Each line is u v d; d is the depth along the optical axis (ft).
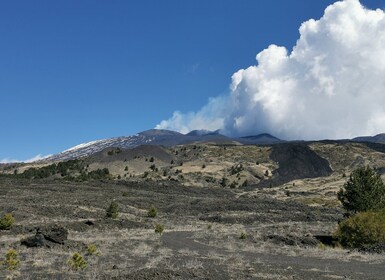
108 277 59.26
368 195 173.99
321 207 334.65
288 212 293.02
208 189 488.02
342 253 108.99
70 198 280.51
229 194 464.65
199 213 289.12
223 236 151.12
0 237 124.06
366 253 108.68
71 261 71.26
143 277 55.83
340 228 135.23
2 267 68.85
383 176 477.77
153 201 329.72
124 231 160.25
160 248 109.60
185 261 81.56
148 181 561.02
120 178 634.43
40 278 60.64
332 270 75.72
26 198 255.70
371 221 129.39
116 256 89.30
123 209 259.60
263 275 64.23
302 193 470.80
